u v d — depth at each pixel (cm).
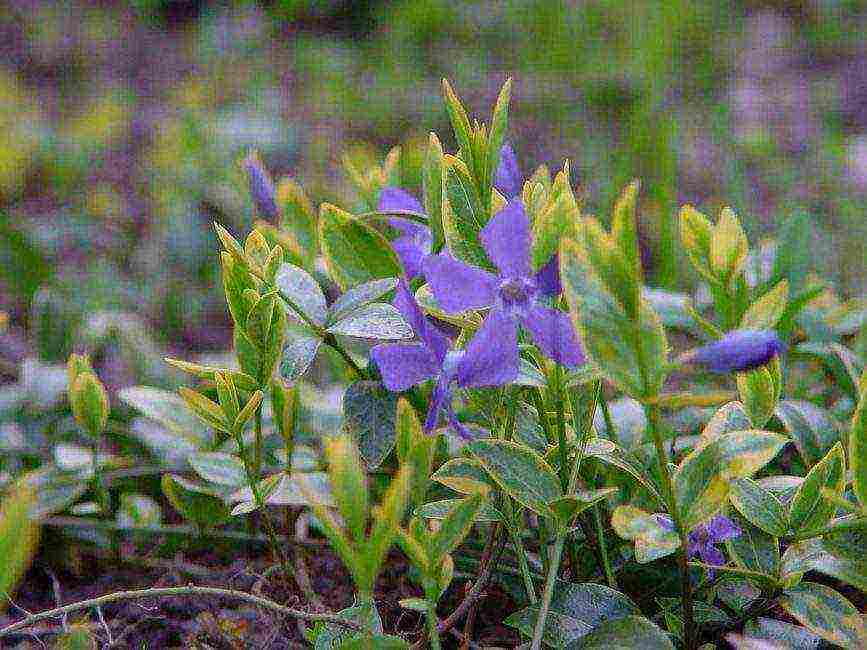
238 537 40
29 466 44
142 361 49
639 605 36
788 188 79
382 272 35
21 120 87
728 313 37
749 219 72
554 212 31
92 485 41
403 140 94
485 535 38
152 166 83
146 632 38
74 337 52
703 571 34
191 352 65
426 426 31
